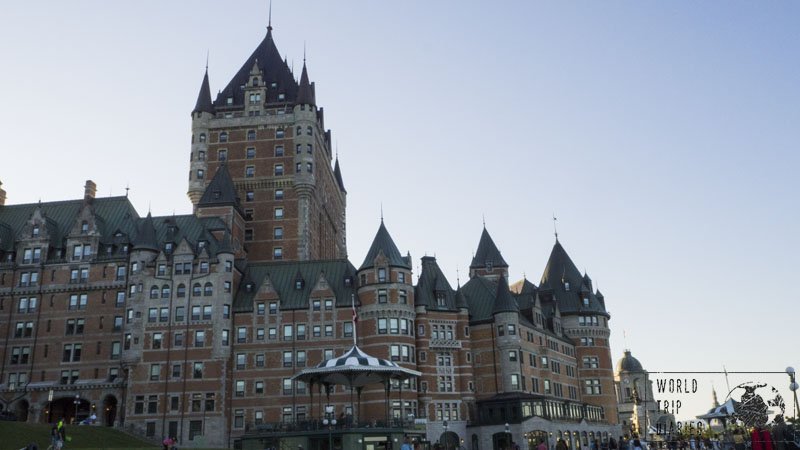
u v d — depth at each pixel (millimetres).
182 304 100500
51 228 112438
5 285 108312
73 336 105000
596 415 126875
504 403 101188
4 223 116125
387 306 99375
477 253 140500
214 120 132250
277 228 125500
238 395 97750
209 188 118438
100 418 99625
